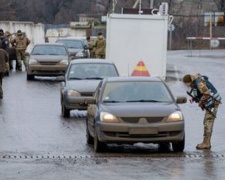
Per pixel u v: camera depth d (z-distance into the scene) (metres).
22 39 86.19
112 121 32.62
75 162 30.28
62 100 46.75
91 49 79.62
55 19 187.12
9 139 37.16
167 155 32.47
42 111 49.28
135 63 70.88
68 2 192.25
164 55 71.12
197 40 158.12
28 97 57.72
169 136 32.78
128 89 35.28
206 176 27.09
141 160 30.88
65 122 44.00
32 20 180.62
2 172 27.89
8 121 44.16
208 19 150.62
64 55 74.50
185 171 28.12
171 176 27.02
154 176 26.98
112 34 70.56
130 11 79.31
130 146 35.72
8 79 73.75
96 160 30.88
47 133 39.41
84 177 26.78
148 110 32.94
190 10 193.50
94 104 35.28
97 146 33.28
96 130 33.19
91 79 48.28
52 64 72.62
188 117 47.06
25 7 179.50
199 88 34.56
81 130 40.66
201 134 39.47
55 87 66.12
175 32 169.75
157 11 78.75
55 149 34.12
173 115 32.88
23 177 26.83
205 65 94.38
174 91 62.03
